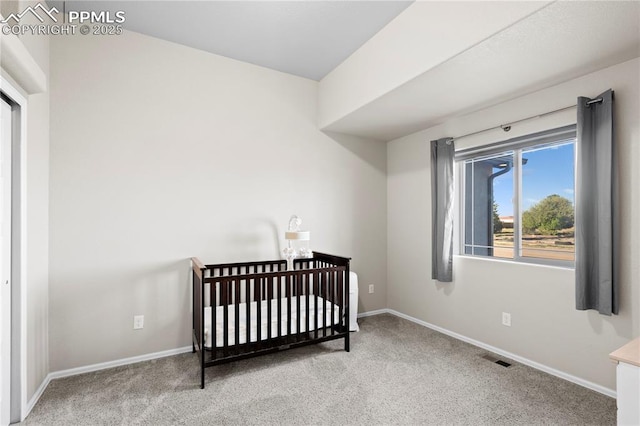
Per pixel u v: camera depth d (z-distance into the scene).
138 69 2.76
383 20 2.60
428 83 2.48
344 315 3.12
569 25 1.75
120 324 2.67
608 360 2.21
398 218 4.11
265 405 2.08
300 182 3.62
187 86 2.98
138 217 2.75
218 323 2.58
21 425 1.88
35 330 2.17
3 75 1.74
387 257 4.28
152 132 2.81
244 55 3.15
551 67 2.23
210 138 3.08
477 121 3.12
